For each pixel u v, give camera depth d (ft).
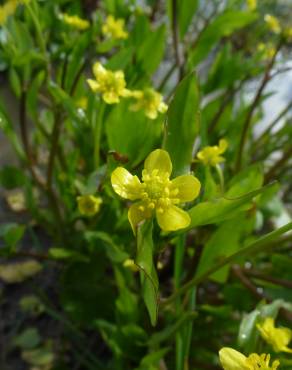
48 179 0.38
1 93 0.64
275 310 0.27
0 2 0.42
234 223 0.30
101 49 0.39
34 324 0.42
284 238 0.32
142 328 0.33
